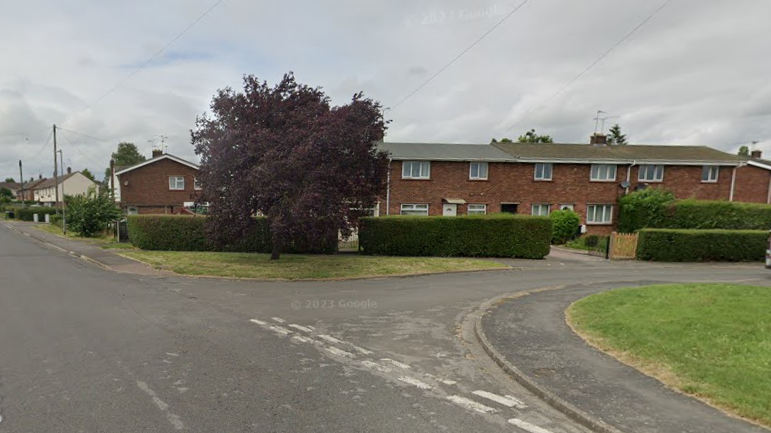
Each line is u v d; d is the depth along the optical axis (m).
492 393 4.46
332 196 12.37
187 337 6.17
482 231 17.64
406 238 17.50
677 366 4.75
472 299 9.38
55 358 5.19
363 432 3.56
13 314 7.41
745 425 3.57
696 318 6.17
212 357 5.35
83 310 7.78
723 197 26.89
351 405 4.08
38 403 3.97
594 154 26.67
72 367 4.90
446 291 10.33
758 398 3.88
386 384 4.63
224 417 3.77
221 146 12.47
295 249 17.72
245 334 6.39
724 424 3.60
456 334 6.67
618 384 4.48
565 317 7.37
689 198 25.77
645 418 3.74
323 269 13.12
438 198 25.09
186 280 11.49
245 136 12.41
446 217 17.64
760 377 4.27
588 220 26.20
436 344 6.15
